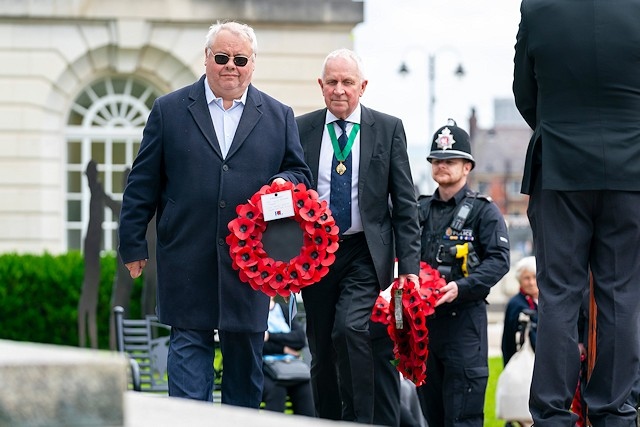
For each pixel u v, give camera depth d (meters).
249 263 12.72
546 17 11.02
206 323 12.88
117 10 44.47
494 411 23.23
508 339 19.14
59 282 36.25
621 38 10.80
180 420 5.52
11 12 43.91
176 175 12.92
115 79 45.16
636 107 10.88
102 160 44.94
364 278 14.15
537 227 11.23
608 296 10.97
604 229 11.00
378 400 15.06
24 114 44.16
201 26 45.03
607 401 10.97
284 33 45.41
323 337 14.53
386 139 14.37
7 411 4.95
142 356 19.02
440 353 15.31
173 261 12.92
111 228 44.41
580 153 10.87
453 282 15.04
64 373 5.01
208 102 13.02
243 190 12.88
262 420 5.56
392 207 14.47
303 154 13.70
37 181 44.06
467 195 15.57
